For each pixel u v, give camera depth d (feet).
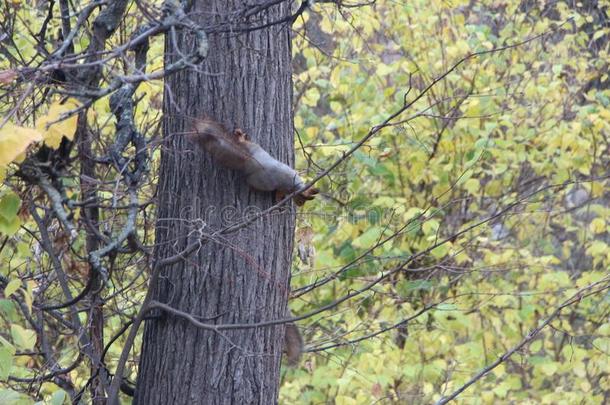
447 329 43.24
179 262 24.76
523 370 51.13
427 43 50.29
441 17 50.08
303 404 45.34
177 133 23.38
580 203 55.52
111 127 33.50
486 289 47.88
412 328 44.98
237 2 24.14
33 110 21.91
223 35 24.08
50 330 33.06
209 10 24.02
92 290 26.71
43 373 26.07
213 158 24.30
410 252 48.16
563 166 48.16
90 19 32.14
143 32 20.63
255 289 24.57
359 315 44.70
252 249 24.40
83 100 22.27
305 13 40.86
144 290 32.24
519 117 51.19
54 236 27.20
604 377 46.75
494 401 47.01
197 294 24.54
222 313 23.84
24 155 18.30
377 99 48.93
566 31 61.05
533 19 56.54
